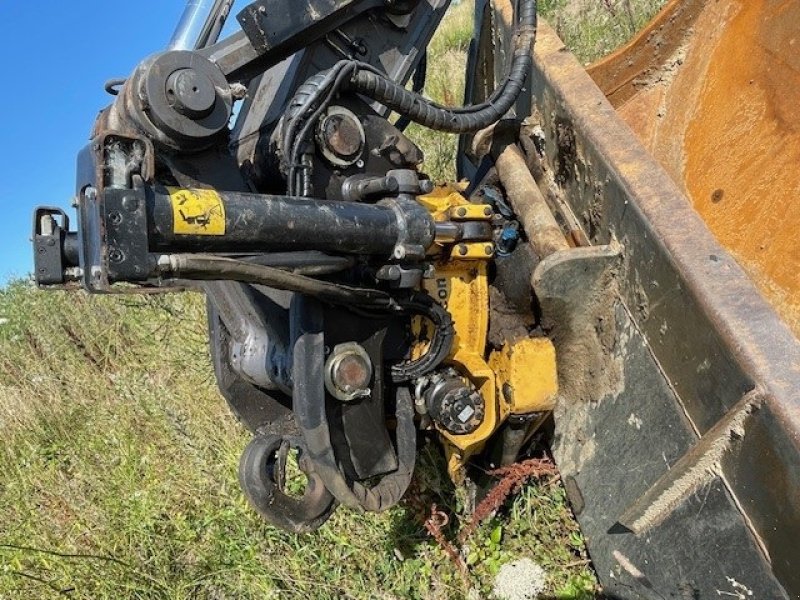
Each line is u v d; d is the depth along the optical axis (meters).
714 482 1.45
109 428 3.77
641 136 2.88
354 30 2.06
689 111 2.71
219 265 1.41
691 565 1.61
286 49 1.90
